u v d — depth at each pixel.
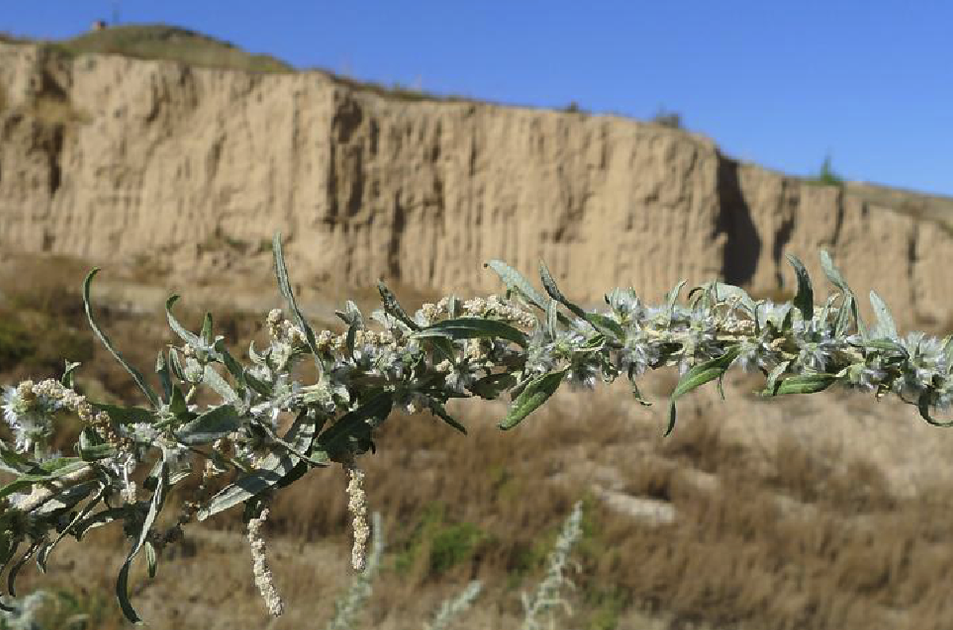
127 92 19.98
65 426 7.17
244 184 19.83
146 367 12.32
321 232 19.52
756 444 14.13
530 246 20.69
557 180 20.94
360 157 19.98
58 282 15.20
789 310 1.05
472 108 20.94
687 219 21.17
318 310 17.03
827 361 1.06
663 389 15.12
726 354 1.04
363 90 21.58
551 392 1.04
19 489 0.94
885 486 13.19
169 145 19.89
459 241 20.48
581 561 8.04
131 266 18.70
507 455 11.15
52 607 5.55
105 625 5.84
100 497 0.96
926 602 8.62
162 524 7.09
